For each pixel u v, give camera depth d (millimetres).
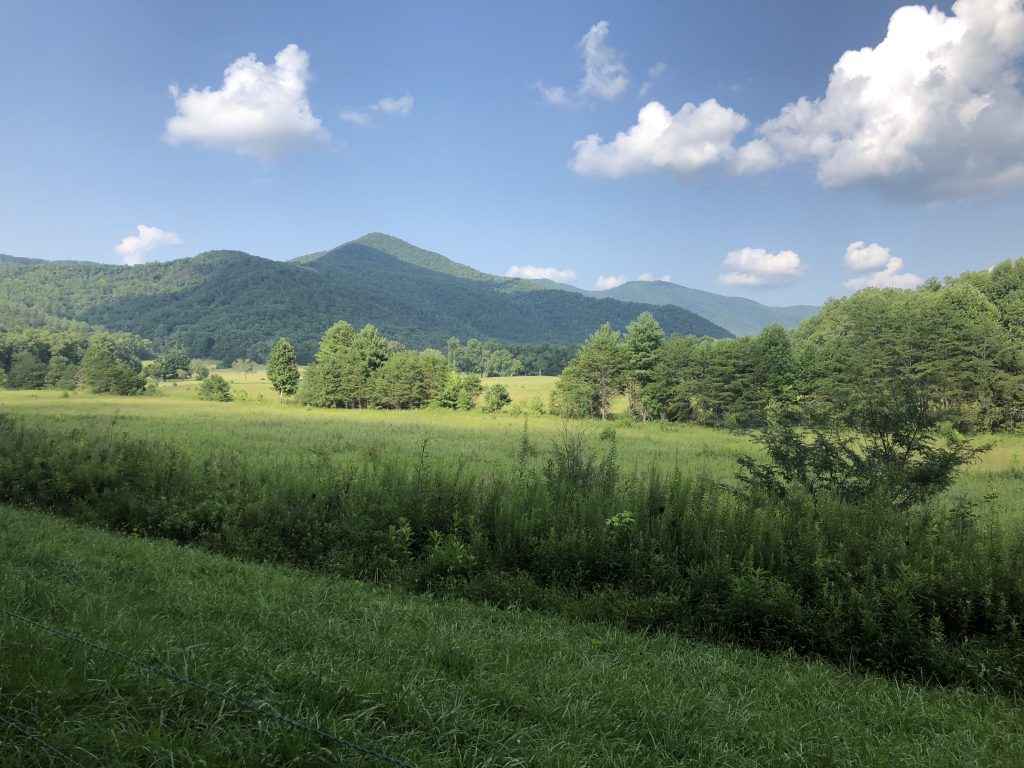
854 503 10961
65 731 3770
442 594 10195
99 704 4176
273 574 10250
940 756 4945
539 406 88438
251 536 12891
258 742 3834
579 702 5219
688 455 33406
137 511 14336
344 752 3801
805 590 8719
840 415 12641
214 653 5285
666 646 7867
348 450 31938
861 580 8414
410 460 23375
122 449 18953
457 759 4004
